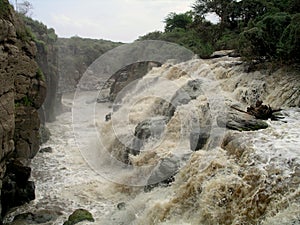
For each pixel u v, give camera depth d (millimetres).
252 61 15242
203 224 7254
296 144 7973
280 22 14031
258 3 24328
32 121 13078
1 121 8906
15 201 10414
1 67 8953
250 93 13180
